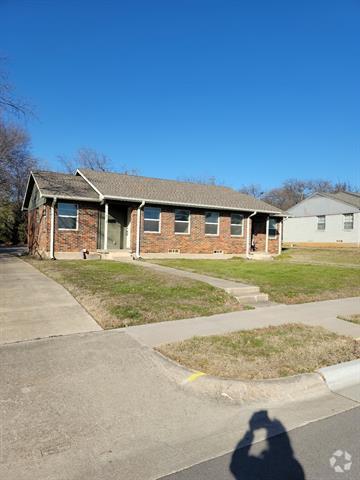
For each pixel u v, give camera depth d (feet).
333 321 23.24
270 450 10.32
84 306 24.68
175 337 18.86
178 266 48.62
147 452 10.11
